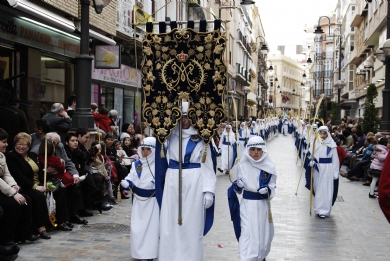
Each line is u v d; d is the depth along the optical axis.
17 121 9.58
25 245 7.34
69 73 15.03
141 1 20.45
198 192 5.82
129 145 12.74
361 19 35.41
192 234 5.79
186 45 5.80
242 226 6.32
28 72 12.21
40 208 7.64
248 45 55.91
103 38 14.84
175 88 5.81
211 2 37.03
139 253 6.54
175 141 5.92
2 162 7.03
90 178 9.36
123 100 20.20
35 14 10.73
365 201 12.11
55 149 8.38
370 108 21.48
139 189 6.66
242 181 6.41
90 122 10.65
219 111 5.72
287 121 53.97
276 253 7.29
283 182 15.37
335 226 9.20
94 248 7.27
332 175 9.99
